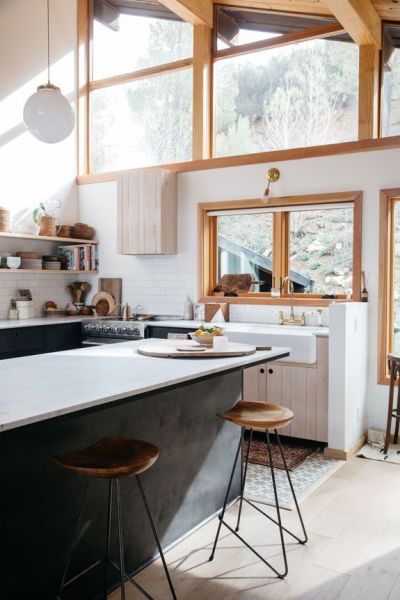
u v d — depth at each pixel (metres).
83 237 6.17
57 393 1.94
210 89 5.71
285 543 2.83
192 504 2.97
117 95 6.30
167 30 5.97
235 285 5.46
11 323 5.10
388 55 4.87
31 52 5.79
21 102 5.70
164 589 2.41
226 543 2.84
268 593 2.37
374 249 4.70
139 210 5.61
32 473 2.06
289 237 5.29
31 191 5.84
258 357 2.88
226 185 5.46
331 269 5.08
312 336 4.25
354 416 4.39
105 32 6.36
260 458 4.19
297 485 3.63
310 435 4.38
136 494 2.56
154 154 6.07
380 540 2.87
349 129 5.01
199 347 3.13
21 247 5.79
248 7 5.50
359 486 3.62
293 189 5.09
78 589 2.27
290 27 5.32
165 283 5.86
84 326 5.61
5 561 1.96
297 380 4.42
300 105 5.25
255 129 5.50
